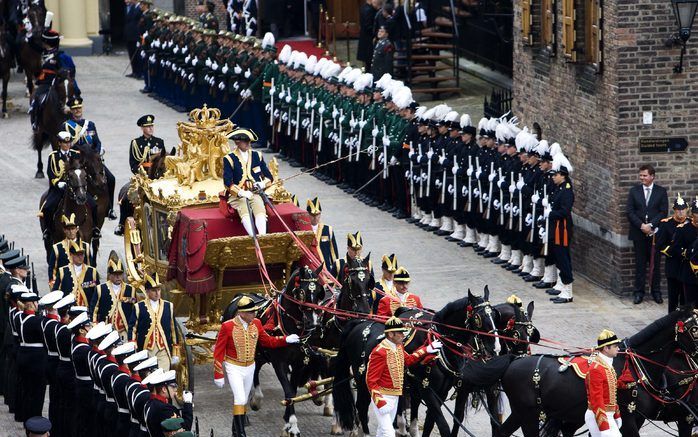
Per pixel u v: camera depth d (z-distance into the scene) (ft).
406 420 284.20
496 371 258.16
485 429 291.79
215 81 566.77
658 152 369.09
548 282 378.12
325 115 485.97
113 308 303.27
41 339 295.48
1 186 490.08
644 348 258.98
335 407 285.23
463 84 580.30
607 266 378.53
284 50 523.29
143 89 643.45
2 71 592.19
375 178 457.27
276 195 315.99
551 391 252.21
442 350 267.80
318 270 301.22
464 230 423.23
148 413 248.32
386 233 431.84
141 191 322.96
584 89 386.93
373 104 457.27
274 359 287.48
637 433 258.98
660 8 363.35
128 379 260.42
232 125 320.50
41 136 497.05
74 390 286.66
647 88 366.63
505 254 400.88
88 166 383.45
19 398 299.58
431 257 407.85
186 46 596.29
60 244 332.19
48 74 500.33
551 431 259.39
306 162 508.94
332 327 288.10
